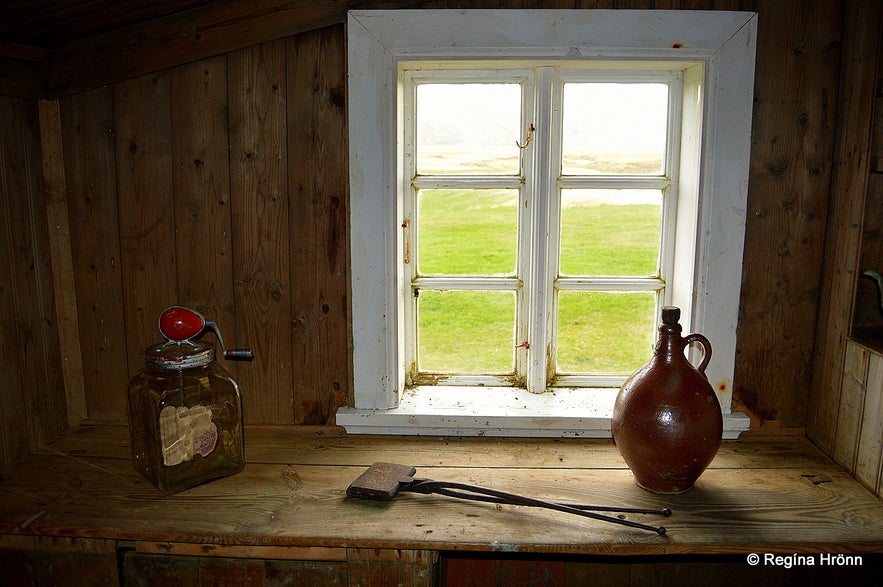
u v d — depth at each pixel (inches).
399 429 66.0
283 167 62.8
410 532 49.9
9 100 58.3
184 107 62.4
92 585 52.5
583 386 70.7
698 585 70.4
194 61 61.5
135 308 66.2
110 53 61.2
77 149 63.7
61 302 65.7
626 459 55.4
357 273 63.1
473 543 48.7
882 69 54.6
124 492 55.6
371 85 59.9
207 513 52.4
